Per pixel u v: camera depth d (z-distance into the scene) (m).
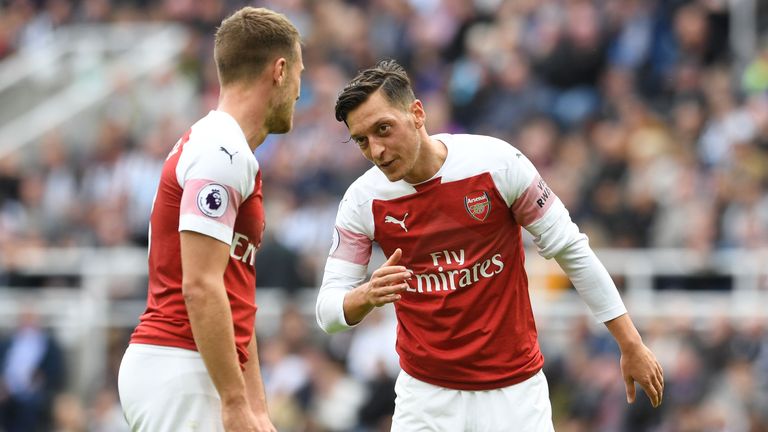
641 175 48.66
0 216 57.69
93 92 71.50
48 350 48.22
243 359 18.22
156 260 17.92
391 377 42.22
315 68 62.41
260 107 18.09
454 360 19.36
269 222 52.06
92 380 48.31
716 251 45.12
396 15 63.28
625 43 56.03
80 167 60.66
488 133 54.91
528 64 56.88
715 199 46.59
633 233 46.91
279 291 45.69
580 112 53.66
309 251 49.38
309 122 58.34
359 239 19.83
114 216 55.91
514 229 19.55
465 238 19.23
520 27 58.62
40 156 66.88
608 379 40.84
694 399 40.56
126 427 45.56
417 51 61.50
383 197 19.47
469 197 19.16
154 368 17.66
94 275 50.00
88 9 77.19
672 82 54.81
